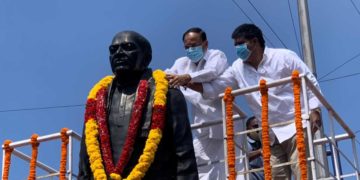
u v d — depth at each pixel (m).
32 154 8.39
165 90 7.08
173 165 6.88
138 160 6.75
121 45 7.17
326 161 9.88
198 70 9.37
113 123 7.02
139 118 6.89
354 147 9.02
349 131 8.91
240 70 8.79
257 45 8.59
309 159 7.37
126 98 7.12
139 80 7.22
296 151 8.09
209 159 9.43
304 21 12.23
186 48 9.41
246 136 8.73
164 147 6.88
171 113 7.00
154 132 6.81
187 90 9.63
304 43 12.10
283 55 8.58
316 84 8.41
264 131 7.52
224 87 8.91
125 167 6.73
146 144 6.77
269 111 8.32
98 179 6.70
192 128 8.76
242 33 8.59
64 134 8.32
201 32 9.42
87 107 7.19
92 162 6.82
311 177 7.77
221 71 9.12
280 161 8.27
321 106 8.19
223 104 7.85
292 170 8.09
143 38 7.31
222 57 9.27
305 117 7.54
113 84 7.25
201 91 8.89
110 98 7.18
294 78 7.62
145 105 6.99
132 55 7.14
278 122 8.29
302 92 7.71
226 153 7.65
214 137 9.41
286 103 8.34
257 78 8.65
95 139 6.96
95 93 7.27
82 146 7.09
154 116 6.89
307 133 7.52
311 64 11.91
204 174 9.40
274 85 7.70
